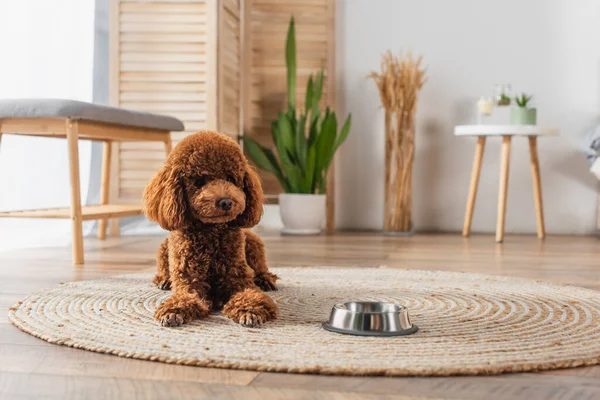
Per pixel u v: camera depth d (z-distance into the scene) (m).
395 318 1.17
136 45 3.26
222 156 1.31
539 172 3.40
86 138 2.77
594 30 3.61
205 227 1.35
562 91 3.64
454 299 1.52
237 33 3.60
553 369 0.98
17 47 3.08
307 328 1.21
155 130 2.66
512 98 3.62
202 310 1.27
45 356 1.04
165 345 1.07
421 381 0.92
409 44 3.72
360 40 3.75
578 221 3.65
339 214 3.79
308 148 3.45
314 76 3.67
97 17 3.43
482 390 0.89
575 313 1.35
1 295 1.59
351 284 1.73
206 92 3.23
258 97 3.67
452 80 3.71
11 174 3.04
